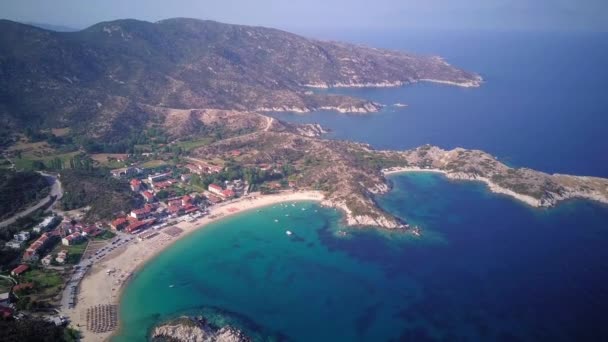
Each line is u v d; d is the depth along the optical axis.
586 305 175.25
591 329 161.00
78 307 167.25
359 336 158.12
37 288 174.88
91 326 157.00
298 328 162.00
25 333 140.88
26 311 161.25
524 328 161.88
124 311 168.00
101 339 151.12
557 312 170.88
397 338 157.12
